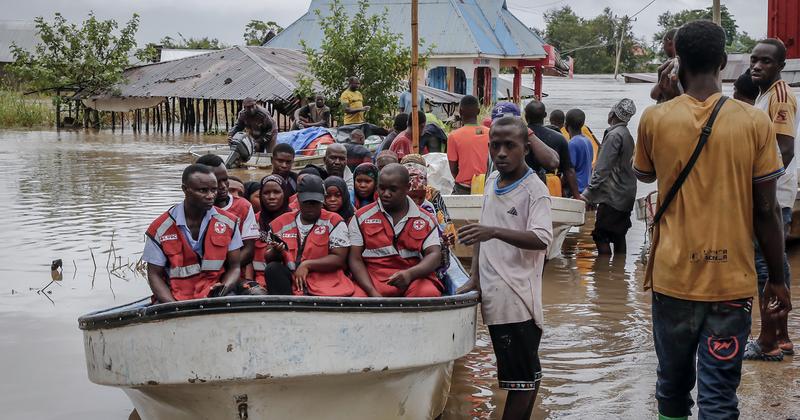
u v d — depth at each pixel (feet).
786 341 22.27
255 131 64.34
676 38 15.26
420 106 64.80
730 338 14.82
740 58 48.39
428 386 17.54
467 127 33.60
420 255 18.37
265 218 21.74
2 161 71.36
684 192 14.84
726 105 14.73
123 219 43.09
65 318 26.35
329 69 82.43
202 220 18.02
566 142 33.37
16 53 128.06
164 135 106.01
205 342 14.78
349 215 20.75
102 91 113.39
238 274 18.19
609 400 19.81
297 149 62.03
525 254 16.87
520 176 16.92
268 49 109.91
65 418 19.13
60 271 31.86
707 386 14.93
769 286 15.78
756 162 14.71
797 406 18.81
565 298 29.07
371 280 18.25
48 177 60.49
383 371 15.76
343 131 60.03
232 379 14.79
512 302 16.72
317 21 120.98
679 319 15.10
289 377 14.96
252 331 14.73
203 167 17.85
